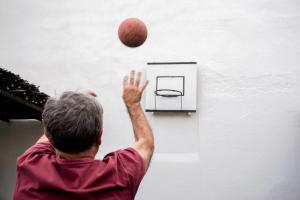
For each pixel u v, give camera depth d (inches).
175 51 216.8
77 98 55.6
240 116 206.2
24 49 232.4
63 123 53.3
